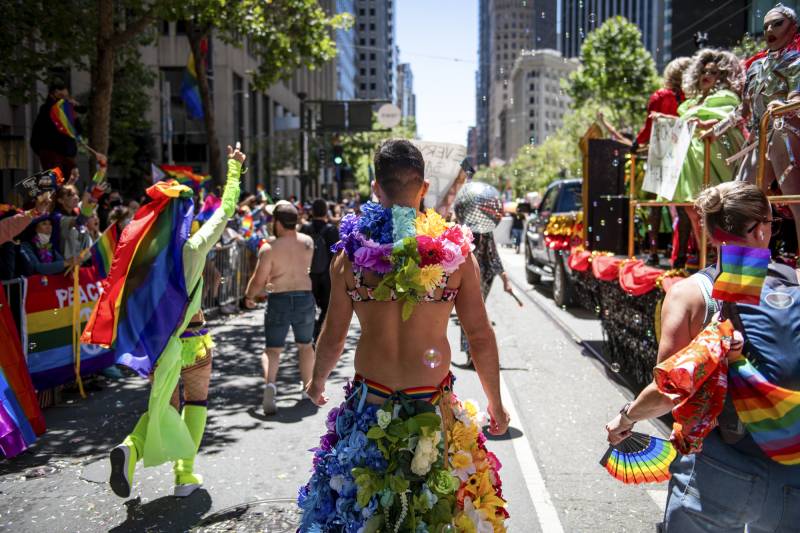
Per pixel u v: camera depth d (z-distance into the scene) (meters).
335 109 25.30
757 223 2.32
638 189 8.12
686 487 2.38
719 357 2.15
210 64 36.56
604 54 28.55
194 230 4.82
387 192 2.59
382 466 2.40
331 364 2.66
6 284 5.83
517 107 80.56
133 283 3.99
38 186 5.40
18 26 13.24
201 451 5.18
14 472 4.80
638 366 6.56
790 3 10.09
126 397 6.80
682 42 17.27
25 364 5.56
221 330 10.75
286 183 46.78
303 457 5.04
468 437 2.52
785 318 2.19
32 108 20.80
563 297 12.18
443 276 2.50
